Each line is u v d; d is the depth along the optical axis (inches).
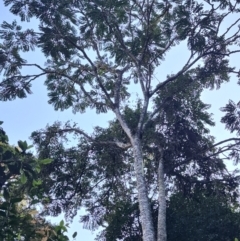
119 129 792.9
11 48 749.9
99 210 798.5
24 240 347.9
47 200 445.1
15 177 345.4
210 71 776.3
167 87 782.5
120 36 764.6
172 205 754.2
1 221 330.3
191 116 777.6
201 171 772.6
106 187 815.7
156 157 778.8
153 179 789.2
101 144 783.1
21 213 371.9
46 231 358.3
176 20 737.0
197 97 784.3
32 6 725.3
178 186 776.9
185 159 771.4
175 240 714.8
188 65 762.8
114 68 800.3
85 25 757.3
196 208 750.5
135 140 685.3
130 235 751.1
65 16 748.6
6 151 332.5
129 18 772.0
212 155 763.4
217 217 727.7
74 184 793.6
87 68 797.9
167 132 769.6
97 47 790.5
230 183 760.3
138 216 753.6
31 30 744.3
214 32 733.3
